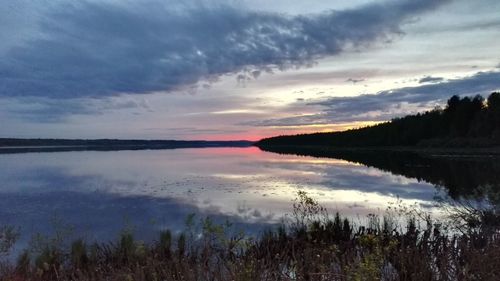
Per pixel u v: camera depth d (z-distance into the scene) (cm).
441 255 610
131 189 2162
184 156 7450
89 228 1177
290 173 3250
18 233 1080
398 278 511
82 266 745
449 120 8781
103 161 5281
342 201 1698
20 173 3284
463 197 1585
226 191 2053
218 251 630
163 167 4050
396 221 1119
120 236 940
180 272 557
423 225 1073
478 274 478
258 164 4619
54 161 5228
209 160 5697
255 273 467
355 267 471
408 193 1945
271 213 1391
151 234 1070
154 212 1451
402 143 10075
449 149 7175
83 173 3272
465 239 711
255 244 773
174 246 848
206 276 514
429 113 9969
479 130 7288
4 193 2014
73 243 832
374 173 3197
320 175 3044
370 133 12225
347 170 3562
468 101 8344
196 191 2064
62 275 705
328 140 15238
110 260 776
